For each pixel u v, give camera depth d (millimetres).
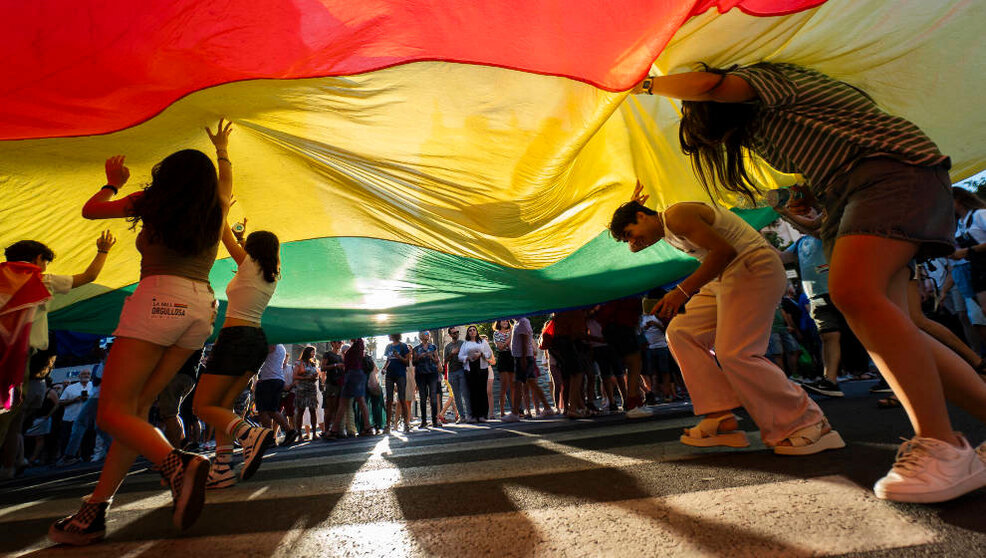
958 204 4965
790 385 2531
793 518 1517
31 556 1940
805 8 2377
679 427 4262
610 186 4398
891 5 2691
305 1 2080
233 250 3475
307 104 2939
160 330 2125
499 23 2154
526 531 1679
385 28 2217
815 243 5219
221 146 3189
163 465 1871
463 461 3604
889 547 1234
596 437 4207
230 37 2229
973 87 3135
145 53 2285
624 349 5809
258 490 3131
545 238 4762
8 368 2965
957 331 6559
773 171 3770
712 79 2018
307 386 9820
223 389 3324
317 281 5758
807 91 1920
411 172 3602
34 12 2076
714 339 2990
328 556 1643
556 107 2820
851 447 2494
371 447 5930
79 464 9086
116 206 2301
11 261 3371
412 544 1674
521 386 9680
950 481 1499
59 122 2715
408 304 6371
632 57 2172
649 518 1676
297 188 4352
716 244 2521
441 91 2771
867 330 1638
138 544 1980
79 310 5355
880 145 1729
